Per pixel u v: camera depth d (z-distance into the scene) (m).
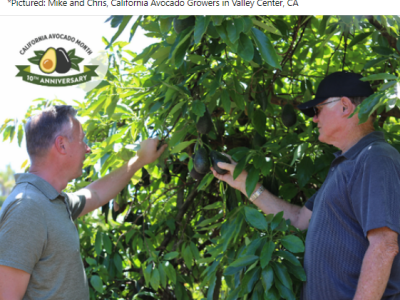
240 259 1.73
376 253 1.47
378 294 1.45
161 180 3.22
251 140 2.75
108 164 2.21
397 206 1.49
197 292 3.80
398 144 2.16
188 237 2.88
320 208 1.70
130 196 3.24
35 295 1.58
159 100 2.13
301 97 2.63
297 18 2.52
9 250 1.50
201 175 2.27
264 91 2.37
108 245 2.78
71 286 1.66
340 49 2.77
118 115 2.25
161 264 2.53
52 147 1.76
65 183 1.84
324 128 1.85
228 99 2.04
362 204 1.54
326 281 1.62
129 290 3.00
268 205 2.16
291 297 1.62
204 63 2.07
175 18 1.82
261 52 1.68
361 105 1.53
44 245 1.59
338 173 1.68
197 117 1.95
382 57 2.12
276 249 1.84
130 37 1.95
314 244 1.67
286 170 2.55
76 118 1.87
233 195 2.44
